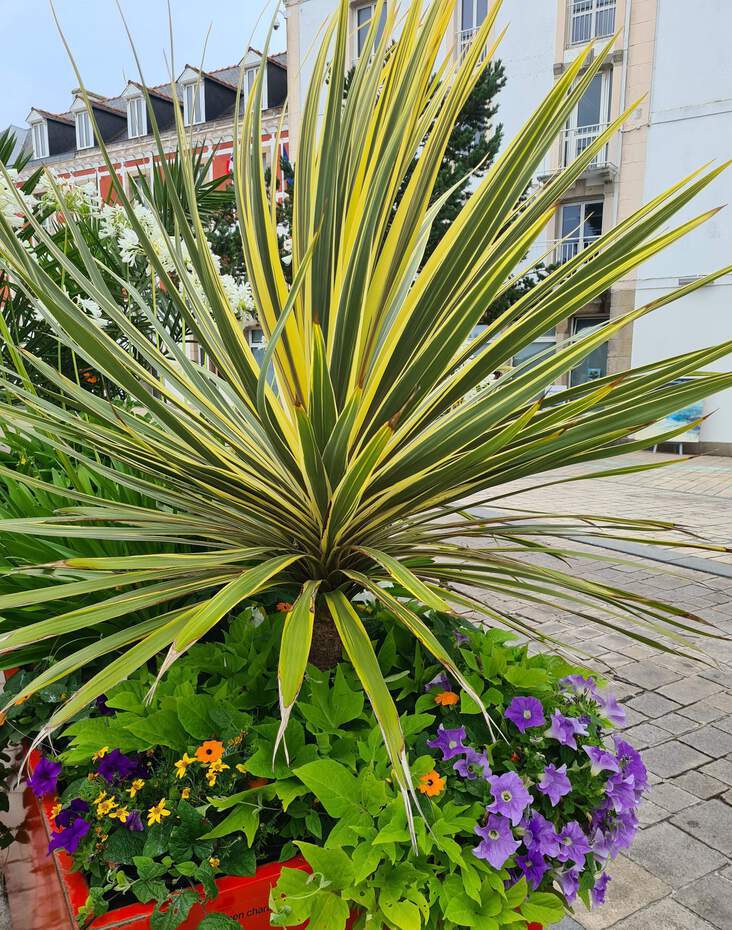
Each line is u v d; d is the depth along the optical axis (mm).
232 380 1401
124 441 1331
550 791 1193
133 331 1419
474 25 14750
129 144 19891
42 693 1421
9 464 2379
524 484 9656
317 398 1021
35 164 22406
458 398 1262
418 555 1352
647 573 5156
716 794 2484
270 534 1343
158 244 2814
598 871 1306
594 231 14586
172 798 1106
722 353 1071
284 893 1010
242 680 1360
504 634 1587
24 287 1261
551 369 1144
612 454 1155
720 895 1996
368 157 1217
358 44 14695
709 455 13438
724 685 3322
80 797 1131
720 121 13109
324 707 1271
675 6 13055
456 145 10430
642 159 13875
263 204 1262
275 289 1325
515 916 1073
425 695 1338
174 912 955
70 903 1017
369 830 1034
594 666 3510
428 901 1090
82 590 1080
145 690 1327
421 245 1417
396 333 1207
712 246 13430
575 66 1106
